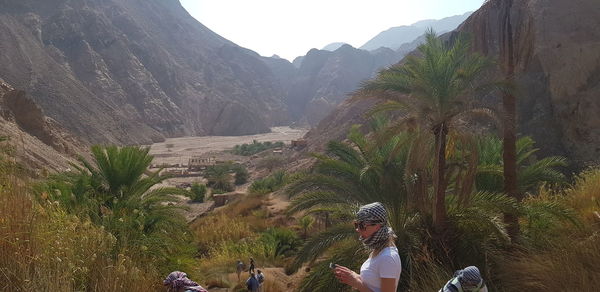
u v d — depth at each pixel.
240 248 23.70
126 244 5.95
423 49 9.81
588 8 29.48
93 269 4.69
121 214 11.21
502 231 8.61
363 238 2.86
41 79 126.56
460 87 9.46
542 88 30.27
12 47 128.25
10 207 4.17
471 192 10.15
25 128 55.31
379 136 10.02
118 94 168.50
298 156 78.94
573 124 27.19
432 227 10.04
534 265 6.12
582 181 11.34
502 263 7.62
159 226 13.30
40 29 166.38
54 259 4.09
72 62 165.88
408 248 9.32
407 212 10.67
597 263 5.28
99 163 14.08
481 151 14.10
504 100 9.73
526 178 12.77
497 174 12.09
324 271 10.04
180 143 156.00
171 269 10.77
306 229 25.06
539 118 29.31
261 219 31.17
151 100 182.12
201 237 27.62
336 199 11.20
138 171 14.38
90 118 128.12
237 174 71.00
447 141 10.14
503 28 9.70
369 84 10.04
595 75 27.52
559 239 7.02
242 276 17.94
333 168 11.58
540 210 8.77
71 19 184.62
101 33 192.25
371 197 11.11
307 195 11.33
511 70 9.63
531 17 9.45
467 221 9.49
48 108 118.44
